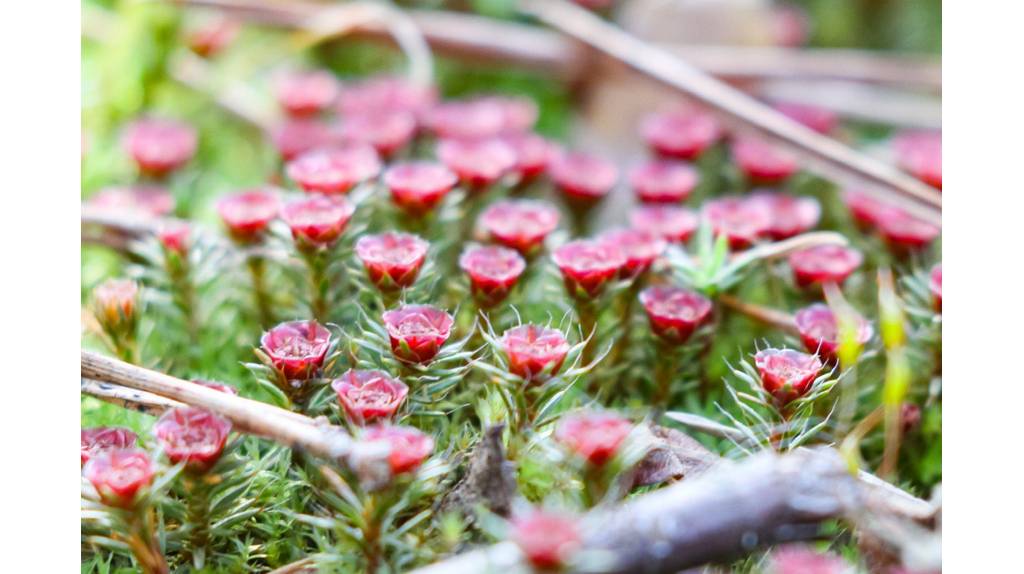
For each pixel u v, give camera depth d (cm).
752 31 26
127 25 25
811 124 24
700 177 24
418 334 17
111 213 20
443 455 17
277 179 22
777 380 17
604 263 18
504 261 18
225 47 26
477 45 26
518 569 15
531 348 17
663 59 24
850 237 22
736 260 19
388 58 29
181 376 19
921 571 16
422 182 19
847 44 30
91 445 17
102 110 25
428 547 16
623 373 19
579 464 16
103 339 19
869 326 18
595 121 25
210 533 17
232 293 20
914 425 18
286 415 17
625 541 15
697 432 18
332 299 19
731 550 15
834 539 17
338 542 17
